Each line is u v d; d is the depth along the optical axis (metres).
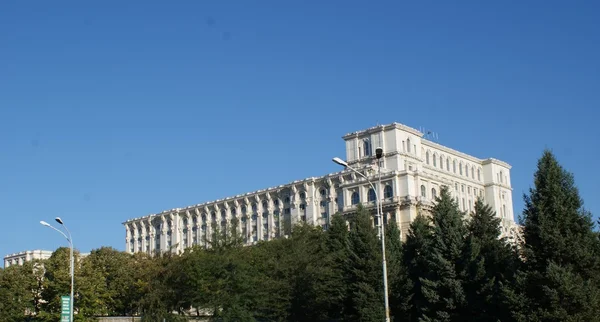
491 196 176.50
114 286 98.81
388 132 146.12
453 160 169.12
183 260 80.88
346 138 152.88
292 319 70.50
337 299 68.50
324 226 147.25
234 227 78.94
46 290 92.19
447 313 57.50
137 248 196.75
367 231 68.69
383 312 62.66
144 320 79.12
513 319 52.16
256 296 69.25
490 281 56.16
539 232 50.41
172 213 186.50
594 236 50.50
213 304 68.38
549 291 47.31
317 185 150.75
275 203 161.62
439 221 63.00
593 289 47.09
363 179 130.25
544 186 52.00
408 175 123.38
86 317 90.19
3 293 94.94
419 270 65.62
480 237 63.22
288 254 74.25
